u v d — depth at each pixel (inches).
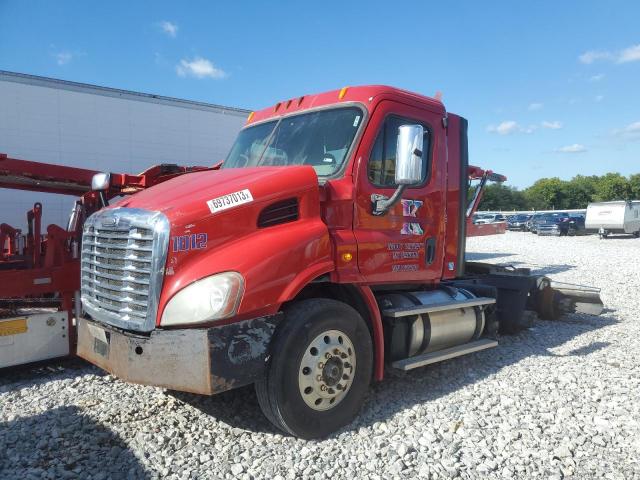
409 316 188.4
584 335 288.8
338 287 171.5
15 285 205.3
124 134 625.0
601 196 3730.3
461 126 219.5
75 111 591.8
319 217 161.6
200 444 146.1
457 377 209.2
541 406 178.1
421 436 153.4
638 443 150.9
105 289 151.6
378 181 177.0
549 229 1443.2
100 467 133.2
